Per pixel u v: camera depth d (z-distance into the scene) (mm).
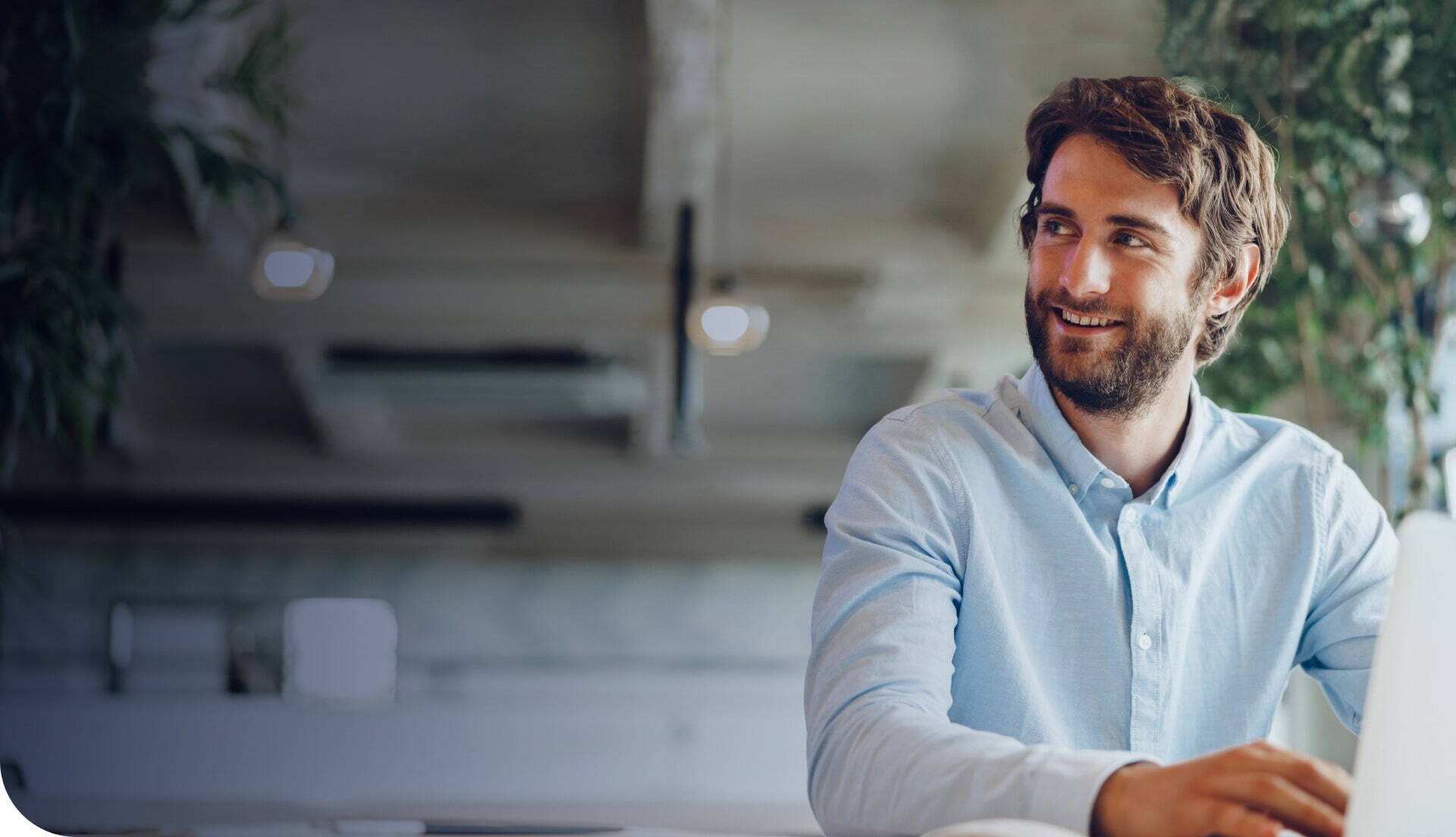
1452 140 2629
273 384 8625
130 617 10250
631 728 9906
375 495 9531
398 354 7910
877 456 1093
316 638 10367
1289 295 2797
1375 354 2959
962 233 7160
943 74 6102
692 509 10070
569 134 6633
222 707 9344
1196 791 693
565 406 8211
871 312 7328
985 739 803
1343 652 1155
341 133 6617
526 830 1341
